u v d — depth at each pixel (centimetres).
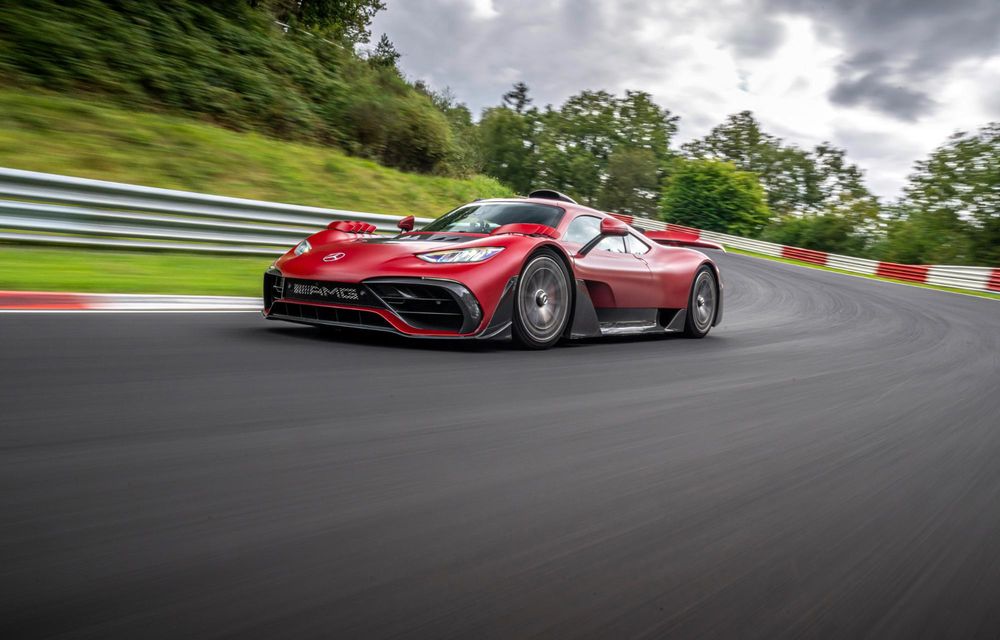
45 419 169
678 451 191
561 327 373
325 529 120
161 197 636
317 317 340
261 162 1020
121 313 368
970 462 209
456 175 1628
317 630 90
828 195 6219
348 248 346
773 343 490
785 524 144
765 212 4253
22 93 963
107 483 132
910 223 2900
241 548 110
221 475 141
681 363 356
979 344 574
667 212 4391
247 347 295
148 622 88
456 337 327
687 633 98
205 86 1228
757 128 6431
